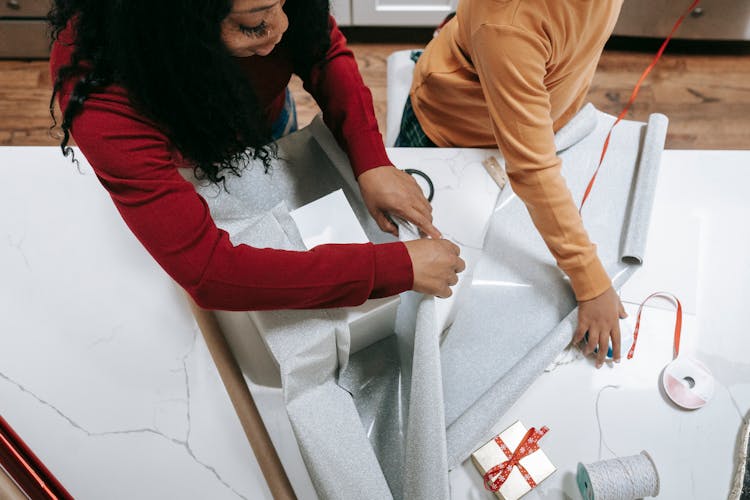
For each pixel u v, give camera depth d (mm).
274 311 878
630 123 1315
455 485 959
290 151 1128
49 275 1052
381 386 971
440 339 1063
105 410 942
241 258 847
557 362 1059
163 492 890
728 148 2178
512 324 1082
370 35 2449
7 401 941
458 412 1000
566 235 1023
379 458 914
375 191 1034
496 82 918
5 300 1026
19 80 2262
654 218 1205
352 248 894
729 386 1042
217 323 1015
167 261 818
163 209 788
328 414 864
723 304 1121
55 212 1114
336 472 820
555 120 1225
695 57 2357
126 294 1041
